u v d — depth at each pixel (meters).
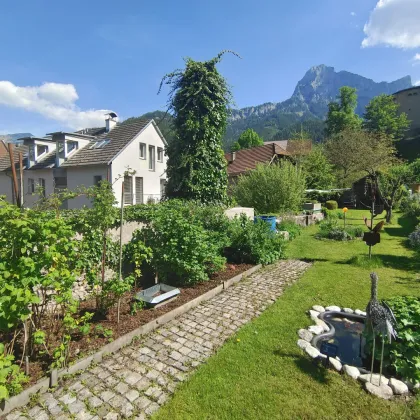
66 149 18.30
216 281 5.23
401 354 2.79
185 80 8.05
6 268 2.45
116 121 20.83
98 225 4.06
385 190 16.08
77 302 2.96
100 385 2.60
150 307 4.08
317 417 2.26
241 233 6.70
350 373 2.73
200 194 8.09
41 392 2.48
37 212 3.15
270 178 13.61
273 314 4.02
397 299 3.65
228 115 8.56
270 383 2.62
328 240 9.56
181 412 2.30
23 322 2.53
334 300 4.50
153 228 5.19
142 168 19.14
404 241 9.27
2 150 26.14
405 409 2.34
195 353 3.11
